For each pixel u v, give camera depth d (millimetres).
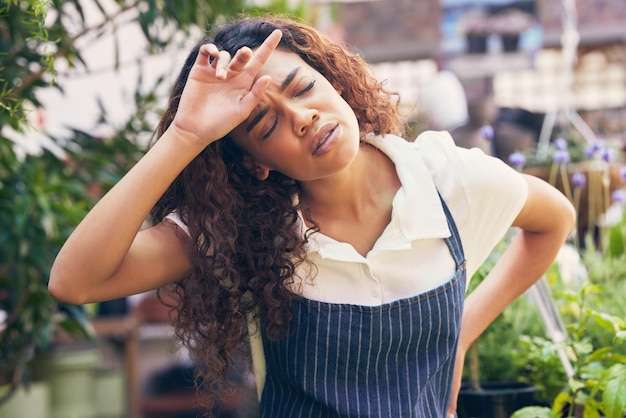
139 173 1233
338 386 1342
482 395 1753
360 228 1383
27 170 2447
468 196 1388
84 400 3826
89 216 1237
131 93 2852
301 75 1253
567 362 1746
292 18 1521
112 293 1305
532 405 1849
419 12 7434
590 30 7297
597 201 2738
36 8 1487
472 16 6840
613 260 2504
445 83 3980
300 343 1343
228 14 2666
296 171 1277
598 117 7262
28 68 2111
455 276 1355
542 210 1499
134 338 4480
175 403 4664
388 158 1420
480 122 3955
